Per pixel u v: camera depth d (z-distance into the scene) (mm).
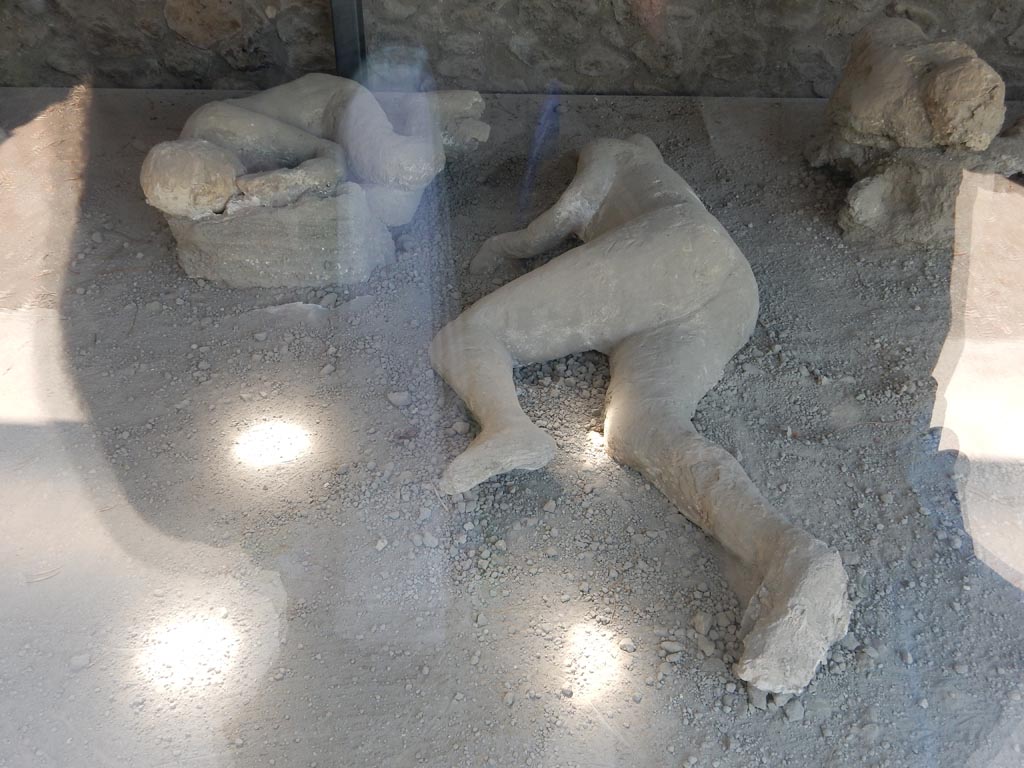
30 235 2328
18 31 2727
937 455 1931
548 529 1771
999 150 2395
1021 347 2152
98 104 2760
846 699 1543
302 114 2539
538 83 3021
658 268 2033
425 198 2525
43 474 1775
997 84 2275
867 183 2469
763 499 1701
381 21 2908
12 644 1481
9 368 2008
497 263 2373
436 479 1817
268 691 1455
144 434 1878
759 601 1572
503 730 1441
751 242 2488
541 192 2574
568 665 1547
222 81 2975
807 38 2910
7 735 1368
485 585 1659
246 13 2854
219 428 1906
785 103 3000
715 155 2771
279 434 1899
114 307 2186
